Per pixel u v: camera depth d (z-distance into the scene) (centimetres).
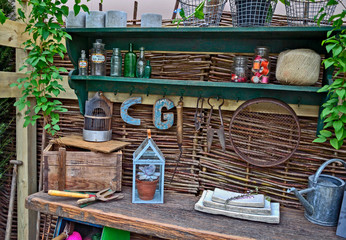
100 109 166
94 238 152
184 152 167
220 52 151
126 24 153
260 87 129
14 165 181
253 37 142
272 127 152
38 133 189
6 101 183
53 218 191
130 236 170
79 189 150
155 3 174
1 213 199
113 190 151
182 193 167
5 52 172
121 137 173
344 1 145
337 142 121
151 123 169
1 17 139
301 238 119
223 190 148
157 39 158
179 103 156
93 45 154
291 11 128
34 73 147
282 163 154
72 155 149
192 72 159
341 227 121
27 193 183
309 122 148
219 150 162
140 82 152
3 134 190
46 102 152
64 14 140
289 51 127
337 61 114
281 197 155
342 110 115
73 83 154
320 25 124
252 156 157
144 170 147
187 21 141
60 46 144
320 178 137
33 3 132
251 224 129
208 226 125
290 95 144
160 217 132
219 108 149
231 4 134
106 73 170
